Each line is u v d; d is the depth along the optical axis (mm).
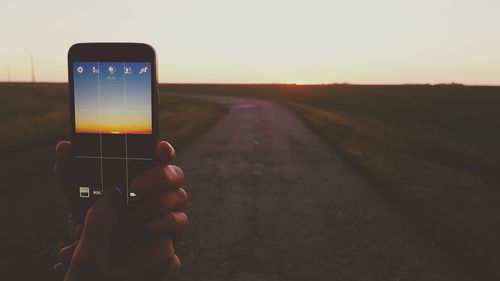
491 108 44625
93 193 958
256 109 37625
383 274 4668
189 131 18547
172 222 729
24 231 5492
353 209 7234
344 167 11258
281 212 6988
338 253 5246
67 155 952
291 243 5578
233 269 4734
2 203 6812
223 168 10805
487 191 8570
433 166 11664
